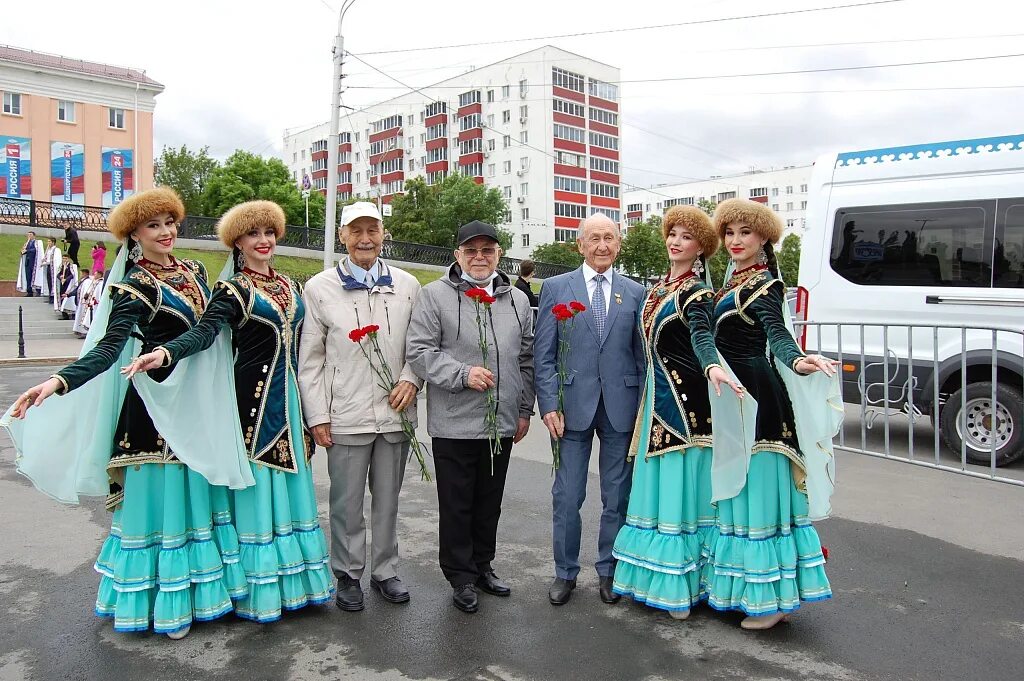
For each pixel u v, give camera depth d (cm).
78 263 2191
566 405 385
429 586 406
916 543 466
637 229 4159
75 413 346
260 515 350
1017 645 334
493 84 5644
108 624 357
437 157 6025
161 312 341
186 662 320
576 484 386
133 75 4503
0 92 4019
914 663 318
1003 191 663
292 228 2955
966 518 515
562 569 388
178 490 339
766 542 341
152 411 324
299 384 372
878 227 728
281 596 356
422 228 4481
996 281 662
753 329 352
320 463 695
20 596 389
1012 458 643
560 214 5462
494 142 5684
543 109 5369
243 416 350
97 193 4331
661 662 321
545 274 3794
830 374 303
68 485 347
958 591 394
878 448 732
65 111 4225
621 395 384
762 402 347
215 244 2764
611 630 352
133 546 336
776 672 311
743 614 368
